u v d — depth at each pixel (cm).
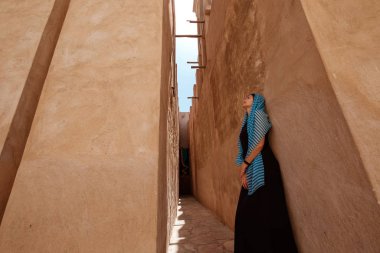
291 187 149
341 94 105
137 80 142
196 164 986
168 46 270
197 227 375
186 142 1564
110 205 112
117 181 117
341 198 105
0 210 115
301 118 137
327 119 113
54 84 140
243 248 161
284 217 149
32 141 124
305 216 133
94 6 171
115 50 153
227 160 371
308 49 126
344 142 102
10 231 106
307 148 131
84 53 151
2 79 134
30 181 115
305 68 130
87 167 119
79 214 110
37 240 105
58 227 107
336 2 128
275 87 175
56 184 115
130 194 114
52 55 161
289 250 141
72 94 138
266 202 152
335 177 108
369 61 111
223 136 402
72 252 103
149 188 116
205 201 695
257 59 222
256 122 175
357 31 119
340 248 105
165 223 199
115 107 134
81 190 115
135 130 129
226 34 366
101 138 126
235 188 321
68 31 160
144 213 111
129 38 158
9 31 150
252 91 239
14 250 103
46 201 112
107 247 104
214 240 287
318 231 122
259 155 167
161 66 156
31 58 142
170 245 269
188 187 1445
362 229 93
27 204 111
